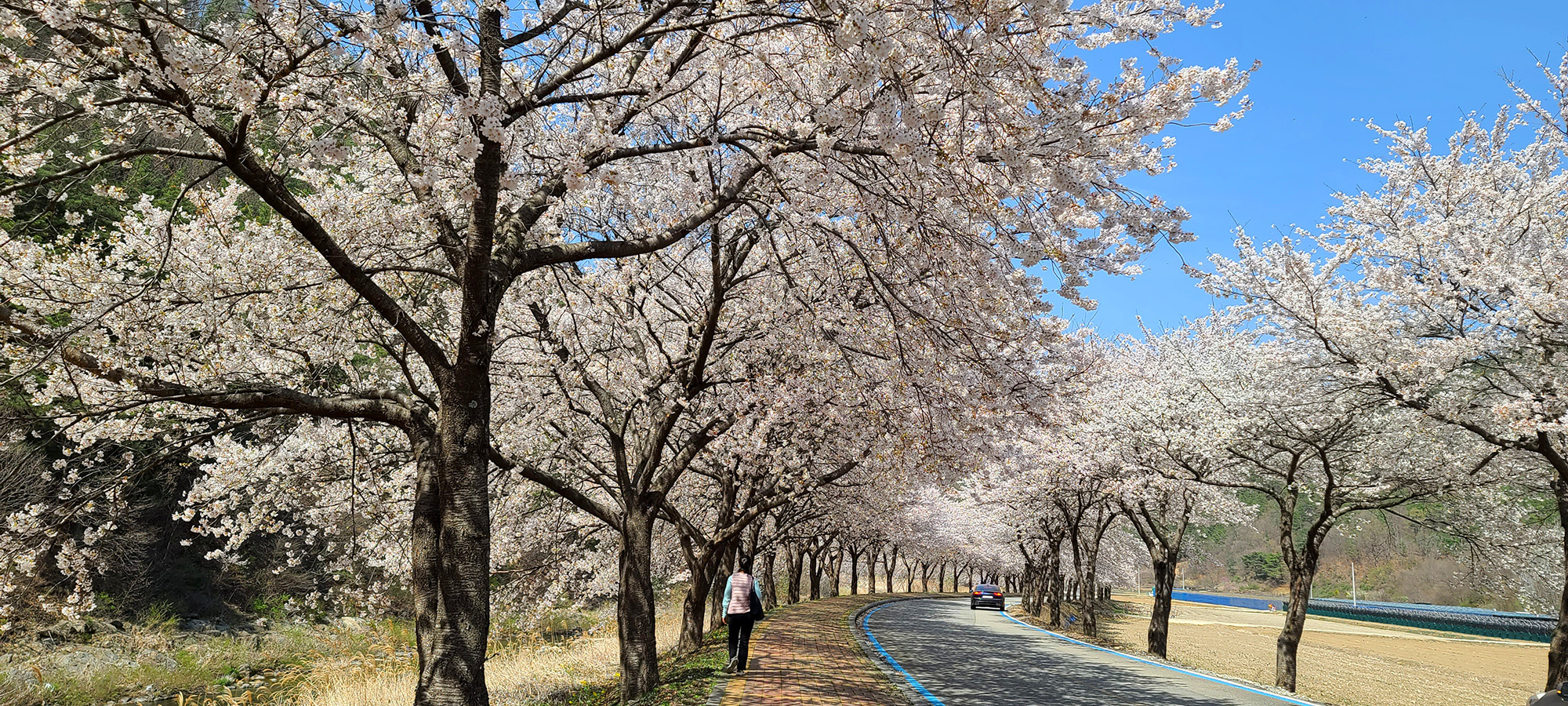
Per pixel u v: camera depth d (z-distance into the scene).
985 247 7.42
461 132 5.16
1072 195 6.38
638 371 11.85
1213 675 14.87
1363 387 13.51
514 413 11.94
